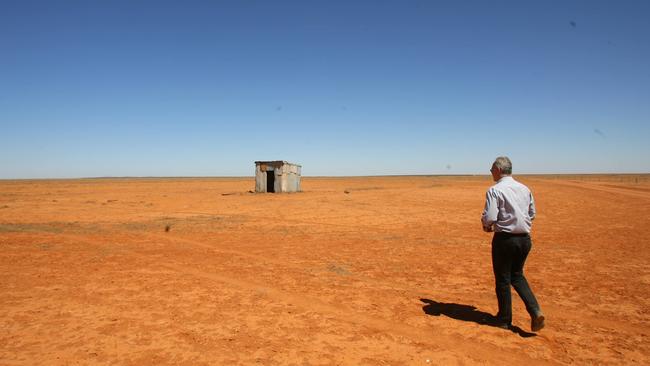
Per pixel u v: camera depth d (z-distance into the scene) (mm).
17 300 7605
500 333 5898
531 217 5914
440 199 34250
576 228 17984
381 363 4945
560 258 11523
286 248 13352
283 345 5488
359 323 6336
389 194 39531
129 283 8820
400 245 13969
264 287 8469
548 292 8055
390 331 5992
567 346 5449
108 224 19609
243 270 10094
